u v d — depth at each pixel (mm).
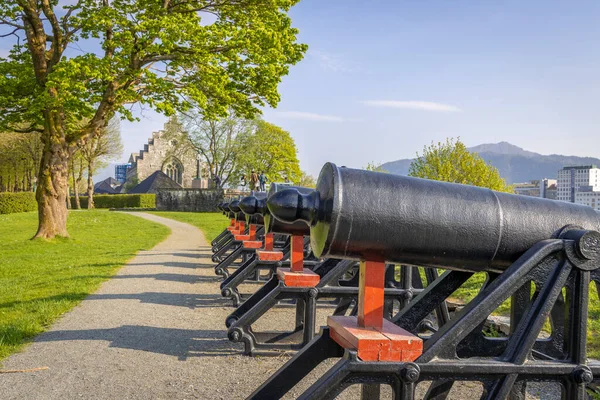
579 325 2443
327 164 2537
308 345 2744
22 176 54531
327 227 2393
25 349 4961
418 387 4004
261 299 5059
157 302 7344
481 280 7934
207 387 3934
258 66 16031
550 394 3836
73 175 49062
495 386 2363
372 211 2396
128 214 35469
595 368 2445
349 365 2207
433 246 2525
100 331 5641
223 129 51688
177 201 44469
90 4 15812
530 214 2670
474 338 2725
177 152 70062
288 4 16469
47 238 16875
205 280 9453
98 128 17188
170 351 4895
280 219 2508
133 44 14000
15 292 8164
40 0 15766
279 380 2701
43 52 15805
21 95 15977
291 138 56031
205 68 15047
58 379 4098
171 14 14531
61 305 6926
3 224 27047
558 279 2428
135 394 3779
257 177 34750
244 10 16672
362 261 2566
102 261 12227
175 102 16016
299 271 4898
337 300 7438
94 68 13578
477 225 2564
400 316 2936
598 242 2453
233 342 5219
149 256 13523
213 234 22000
